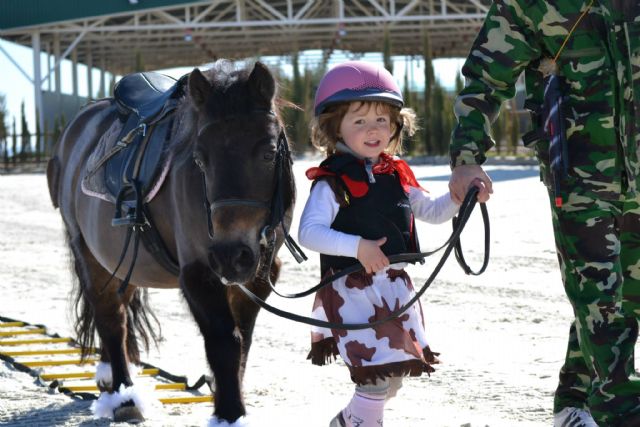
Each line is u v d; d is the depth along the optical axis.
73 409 6.30
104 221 6.12
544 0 4.01
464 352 7.68
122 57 71.44
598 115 4.00
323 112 4.37
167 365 7.60
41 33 58.50
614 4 3.91
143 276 5.99
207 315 5.07
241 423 4.93
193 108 5.11
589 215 4.05
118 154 5.99
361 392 4.22
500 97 4.20
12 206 25.47
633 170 3.94
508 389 6.44
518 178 28.81
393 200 4.34
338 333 4.20
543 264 12.34
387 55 55.75
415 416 5.82
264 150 4.57
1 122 56.28
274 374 7.14
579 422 4.42
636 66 3.88
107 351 6.35
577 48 4.02
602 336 4.05
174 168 5.25
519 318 9.01
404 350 4.09
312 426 5.67
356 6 60.28
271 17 58.69
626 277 4.21
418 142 52.28
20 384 7.00
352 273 4.27
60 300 11.11
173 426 5.75
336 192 4.26
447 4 56.41
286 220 5.11
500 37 4.12
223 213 4.51
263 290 5.40
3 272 13.49
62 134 7.25
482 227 16.31
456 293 10.46
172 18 55.50
